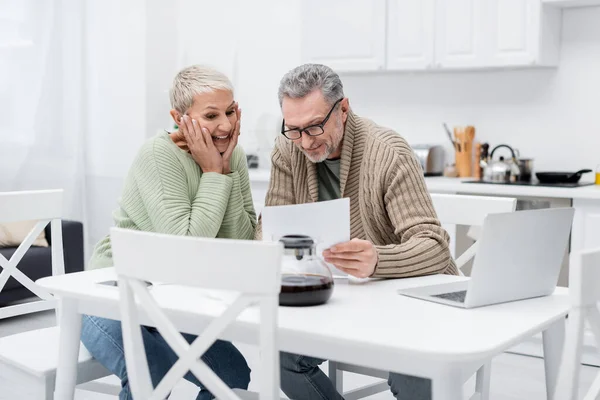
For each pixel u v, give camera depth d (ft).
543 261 5.71
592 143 13.69
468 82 14.83
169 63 18.03
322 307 5.32
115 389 7.06
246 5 17.35
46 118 16.80
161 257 4.70
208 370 4.67
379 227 7.07
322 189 7.56
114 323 6.57
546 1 12.84
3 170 16.22
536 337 12.14
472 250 8.52
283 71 16.97
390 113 15.75
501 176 13.51
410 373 4.52
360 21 14.51
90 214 18.10
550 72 13.97
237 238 7.51
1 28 15.99
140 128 17.49
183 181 7.06
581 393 10.08
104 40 17.72
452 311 5.25
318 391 7.00
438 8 13.76
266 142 16.31
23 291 14.21
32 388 6.71
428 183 13.42
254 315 5.02
